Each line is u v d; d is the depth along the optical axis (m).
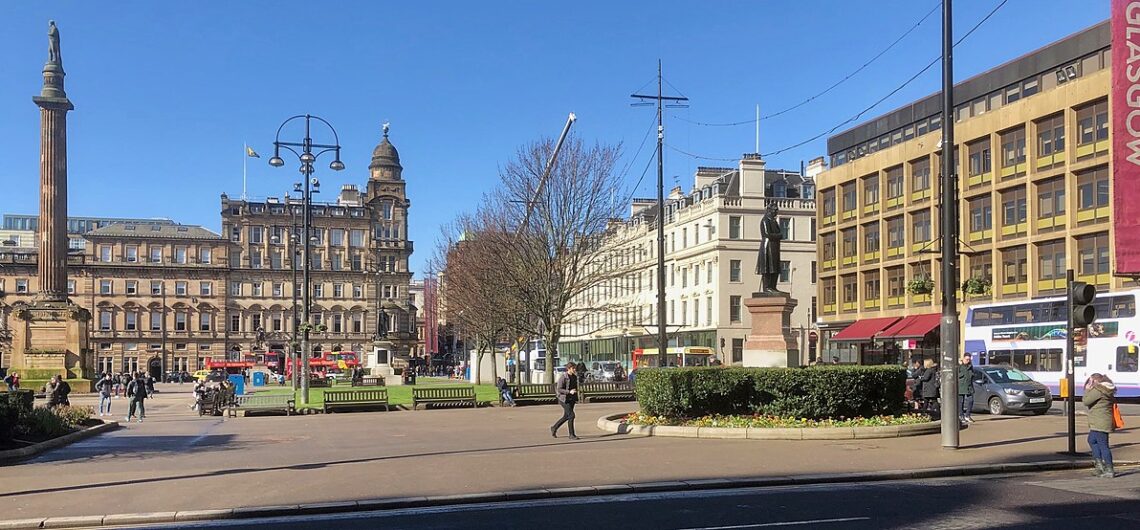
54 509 11.66
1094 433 14.27
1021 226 48.75
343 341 117.12
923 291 44.25
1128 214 31.38
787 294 24.75
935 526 10.12
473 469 15.15
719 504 11.91
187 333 112.75
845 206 65.00
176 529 10.64
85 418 25.66
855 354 62.09
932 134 55.00
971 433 20.75
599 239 42.25
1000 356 39.75
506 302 44.84
